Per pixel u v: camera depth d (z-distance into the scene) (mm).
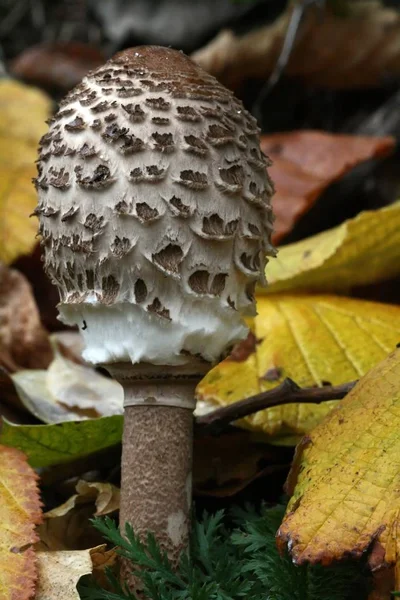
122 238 479
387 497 470
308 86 931
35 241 691
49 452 540
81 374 606
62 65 1001
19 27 1110
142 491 501
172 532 501
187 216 478
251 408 529
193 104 486
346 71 888
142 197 478
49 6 1103
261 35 870
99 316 492
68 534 531
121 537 495
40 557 493
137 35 981
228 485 551
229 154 485
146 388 500
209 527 509
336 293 639
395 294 663
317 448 494
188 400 503
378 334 583
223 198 482
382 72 878
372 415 493
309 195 724
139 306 484
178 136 481
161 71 490
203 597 480
